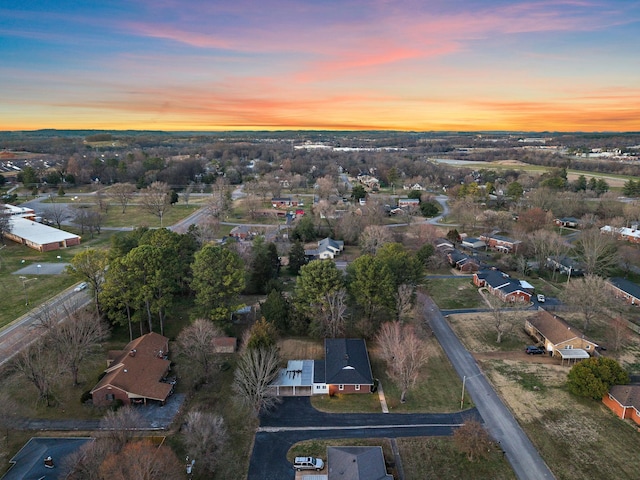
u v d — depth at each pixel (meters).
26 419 47.19
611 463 42.69
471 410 50.78
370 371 56.25
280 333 66.75
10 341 61.69
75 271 65.00
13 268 93.00
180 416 48.88
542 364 60.69
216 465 41.91
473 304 81.50
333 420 49.09
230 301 67.56
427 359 60.62
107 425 43.53
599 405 51.50
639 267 101.00
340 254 112.94
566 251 103.69
